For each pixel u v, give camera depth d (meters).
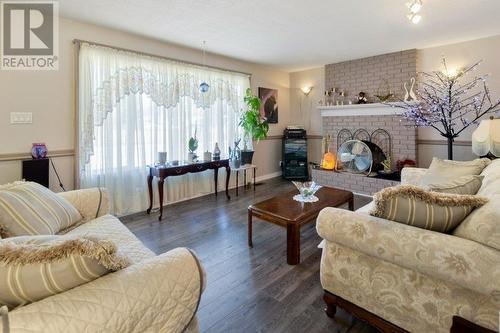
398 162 4.36
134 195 3.53
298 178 5.62
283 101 5.88
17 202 1.52
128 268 0.95
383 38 3.72
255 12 2.85
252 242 2.72
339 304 1.58
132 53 3.40
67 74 3.01
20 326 0.71
